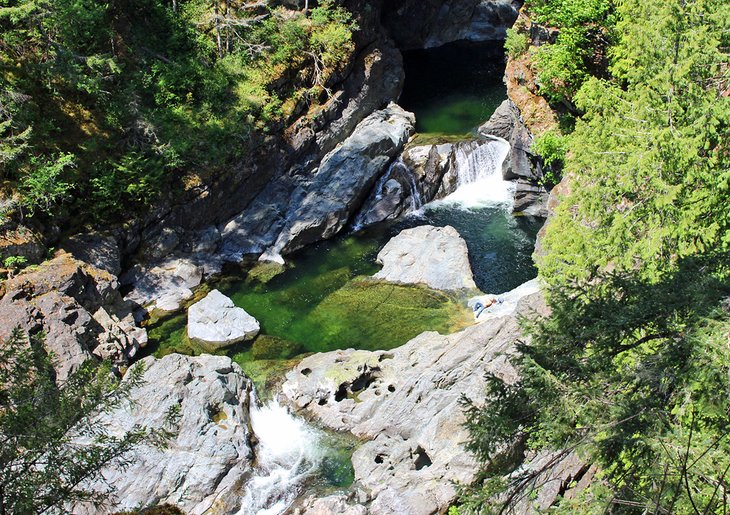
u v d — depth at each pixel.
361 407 25.34
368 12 47.78
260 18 41.78
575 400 10.96
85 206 33.00
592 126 22.94
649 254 19.00
